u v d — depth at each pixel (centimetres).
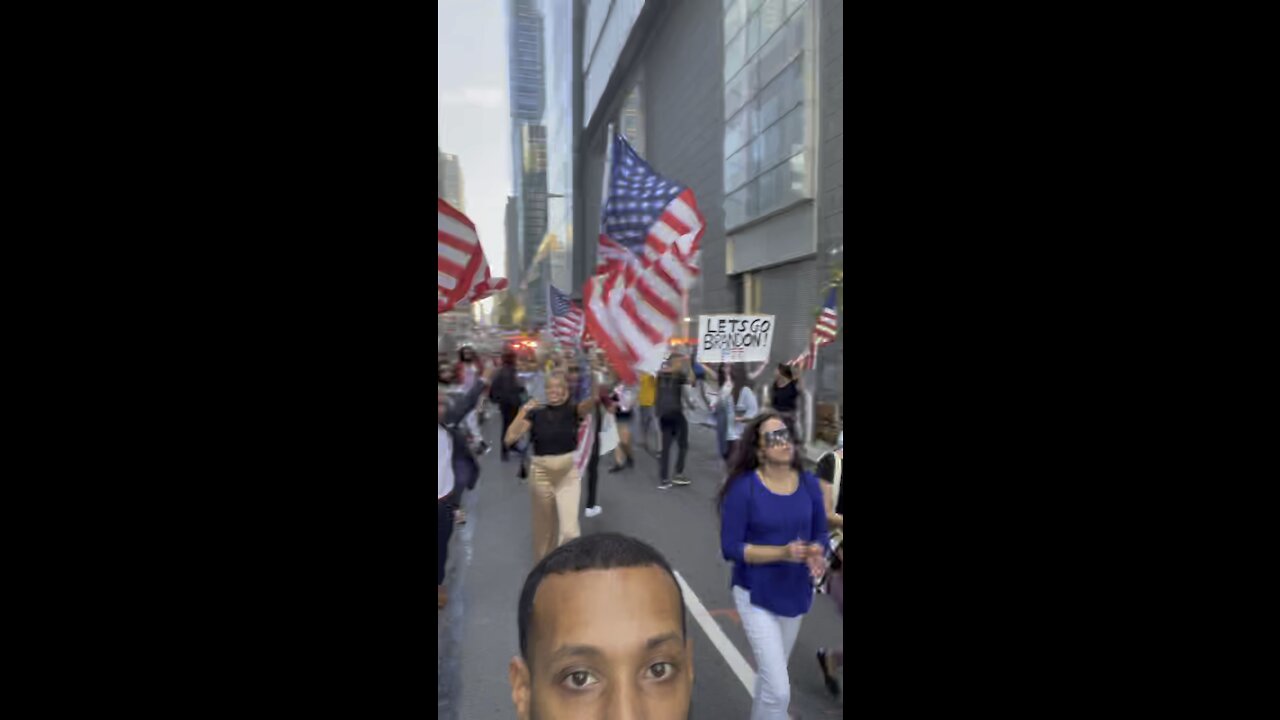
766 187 1695
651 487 677
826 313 812
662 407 684
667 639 214
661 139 2891
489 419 1148
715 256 2131
